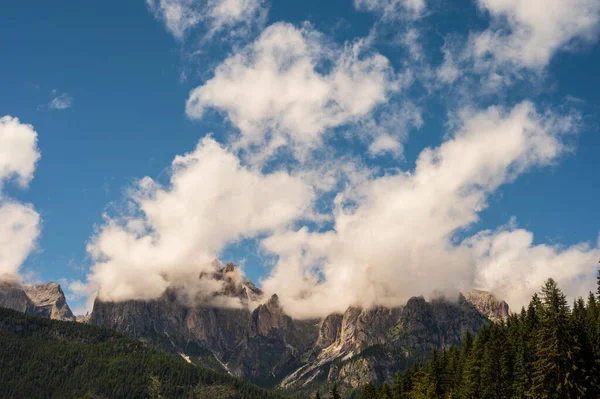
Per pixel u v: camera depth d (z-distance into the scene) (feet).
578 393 393.09
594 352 416.05
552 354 396.37
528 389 480.23
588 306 542.98
